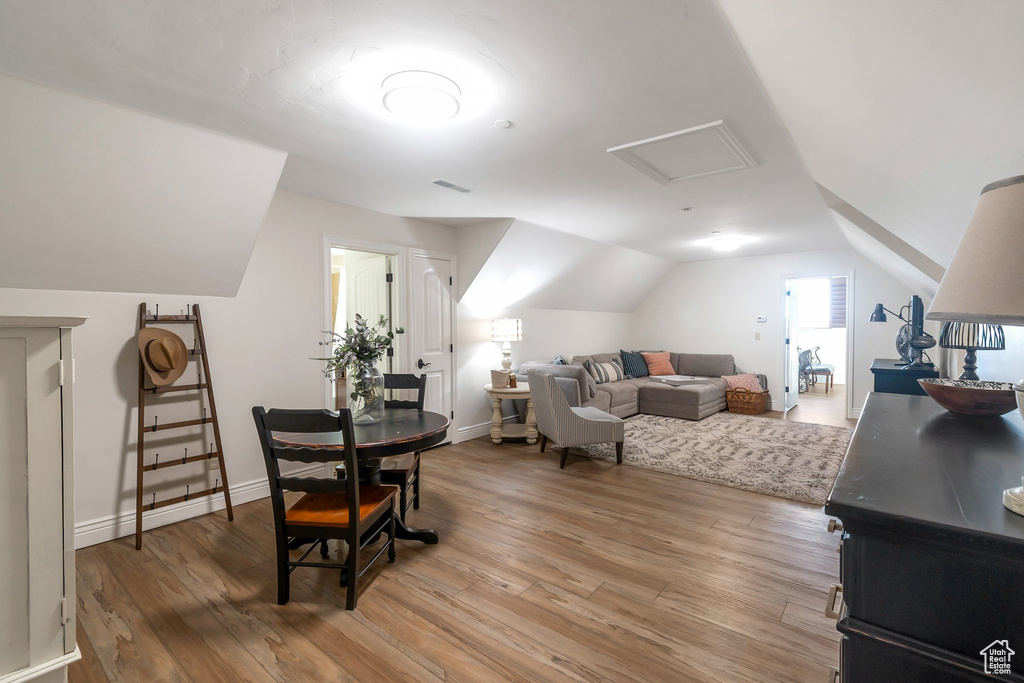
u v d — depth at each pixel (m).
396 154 2.76
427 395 4.64
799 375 8.34
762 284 6.80
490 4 1.47
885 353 5.84
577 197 3.71
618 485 3.63
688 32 1.60
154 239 2.69
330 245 3.81
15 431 1.21
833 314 9.30
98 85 1.94
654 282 7.69
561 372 5.13
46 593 1.25
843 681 0.79
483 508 3.18
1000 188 0.74
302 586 2.26
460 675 1.68
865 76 1.14
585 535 2.77
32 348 1.23
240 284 3.29
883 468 0.97
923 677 0.72
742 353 7.00
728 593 2.17
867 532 0.76
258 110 2.18
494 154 2.76
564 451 4.02
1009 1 0.61
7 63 1.77
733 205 3.96
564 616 2.01
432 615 2.03
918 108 1.08
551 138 2.52
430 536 2.66
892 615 0.75
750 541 2.68
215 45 1.68
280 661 1.75
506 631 1.92
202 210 2.71
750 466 4.04
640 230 5.02
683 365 7.34
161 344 2.84
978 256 0.72
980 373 3.27
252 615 2.03
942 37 0.79
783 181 3.29
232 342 3.30
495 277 5.04
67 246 2.46
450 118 2.26
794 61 1.40
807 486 3.53
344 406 3.41
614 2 1.45
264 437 2.08
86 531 2.70
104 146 2.22
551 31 1.61
